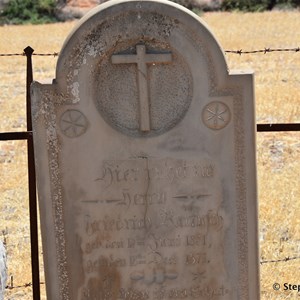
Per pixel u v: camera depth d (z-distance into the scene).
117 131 6.07
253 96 5.93
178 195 6.18
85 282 6.39
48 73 20.64
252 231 6.23
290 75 18.52
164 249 6.30
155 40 5.85
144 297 6.40
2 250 6.26
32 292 7.35
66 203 6.24
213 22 33.81
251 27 30.83
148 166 6.12
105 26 5.82
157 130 6.07
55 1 44.56
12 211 9.67
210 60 5.87
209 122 6.01
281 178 10.32
